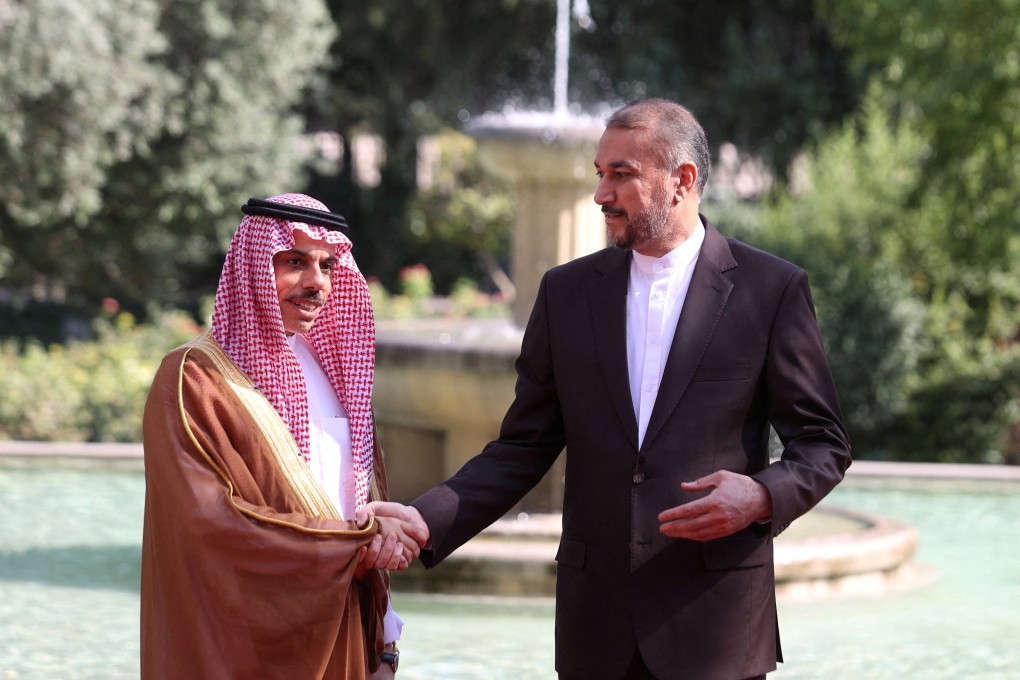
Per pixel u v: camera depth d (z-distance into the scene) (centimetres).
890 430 1686
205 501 349
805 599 815
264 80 2334
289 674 354
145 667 360
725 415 398
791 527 932
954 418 1650
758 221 2164
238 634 349
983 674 662
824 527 936
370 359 397
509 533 845
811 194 1953
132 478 1206
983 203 1791
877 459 1656
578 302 417
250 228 376
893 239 1842
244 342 374
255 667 350
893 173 1923
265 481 361
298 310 378
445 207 3309
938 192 1831
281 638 352
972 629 751
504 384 886
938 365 1714
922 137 1967
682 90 3020
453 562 791
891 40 1894
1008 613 789
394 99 3078
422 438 1036
